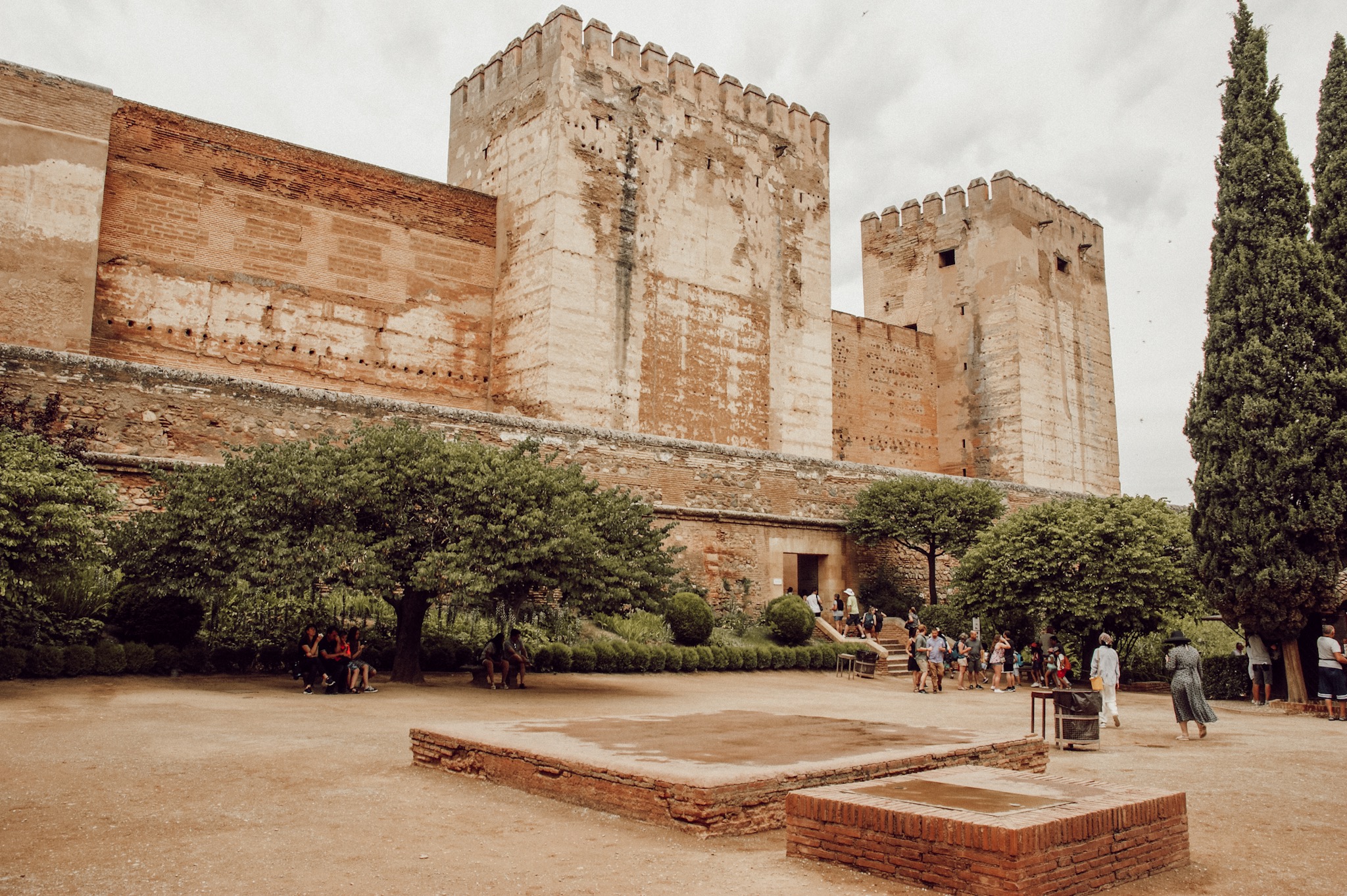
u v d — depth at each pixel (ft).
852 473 98.53
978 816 18.01
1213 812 26.78
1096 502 78.07
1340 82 62.80
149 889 16.94
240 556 47.21
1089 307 144.66
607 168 97.04
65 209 74.02
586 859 19.42
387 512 50.70
